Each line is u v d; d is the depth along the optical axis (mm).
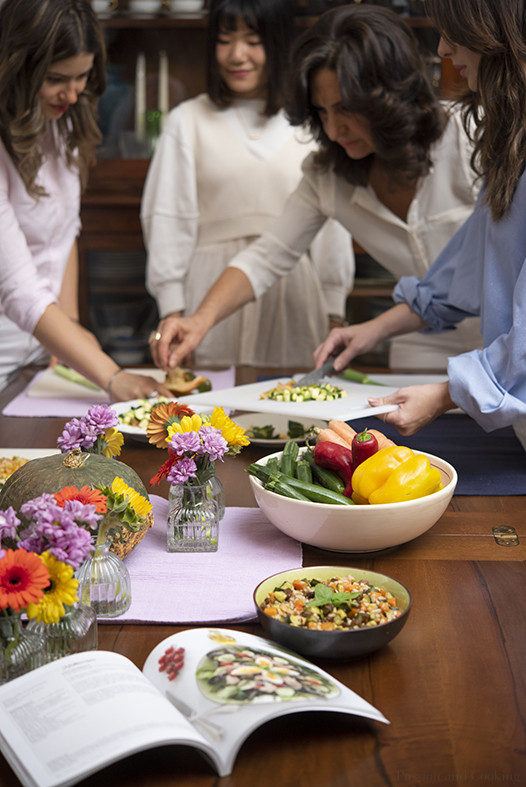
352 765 692
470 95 1515
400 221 2020
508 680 808
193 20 3211
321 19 1800
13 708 695
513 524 1185
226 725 687
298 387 1605
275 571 1028
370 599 863
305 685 731
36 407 1799
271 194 2656
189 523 1078
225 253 2717
